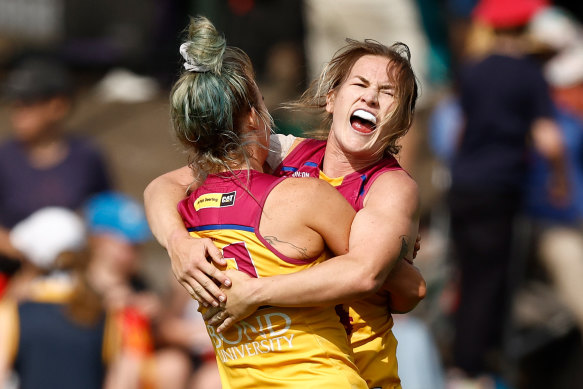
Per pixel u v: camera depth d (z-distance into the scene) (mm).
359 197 10609
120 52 39406
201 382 21531
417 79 10898
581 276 24219
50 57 38438
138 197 29516
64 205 22438
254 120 10406
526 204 24172
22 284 19922
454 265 24141
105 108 36375
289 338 10047
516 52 23906
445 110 26438
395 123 10586
